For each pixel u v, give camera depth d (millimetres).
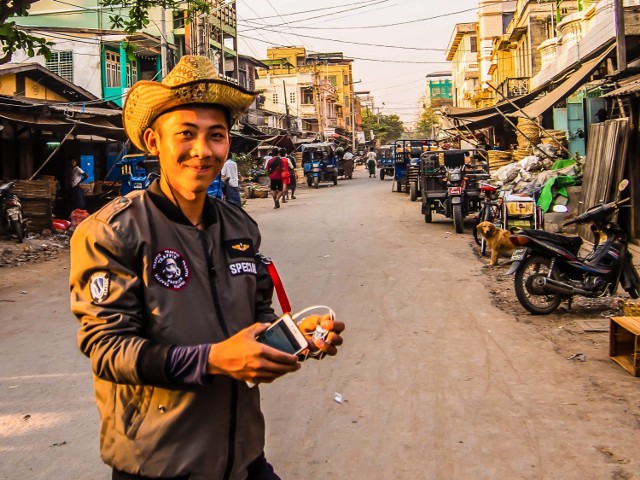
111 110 16562
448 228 14477
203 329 1739
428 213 15250
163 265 1719
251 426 1864
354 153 72000
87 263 1673
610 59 13141
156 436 1710
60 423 4457
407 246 12039
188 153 1785
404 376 5219
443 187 15281
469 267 9875
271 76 64000
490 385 4977
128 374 1573
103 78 26453
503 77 38969
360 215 17562
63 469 3805
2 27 9078
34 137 16406
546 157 15797
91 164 21234
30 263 11070
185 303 1729
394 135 120312
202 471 1729
